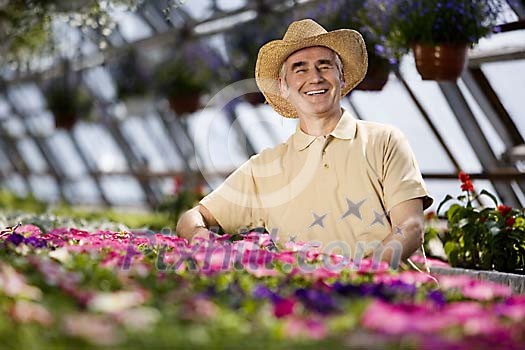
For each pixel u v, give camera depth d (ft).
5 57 30.14
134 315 5.87
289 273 8.46
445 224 22.57
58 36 30.32
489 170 22.68
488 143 22.34
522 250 15.34
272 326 5.90
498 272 14.16
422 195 10.62
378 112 24.89
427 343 5.47
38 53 30.01
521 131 21.43
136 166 42.16
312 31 11.73
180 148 37.63
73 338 5.54
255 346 5.48
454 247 16.07
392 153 10.96
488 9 17.28
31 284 7.37
